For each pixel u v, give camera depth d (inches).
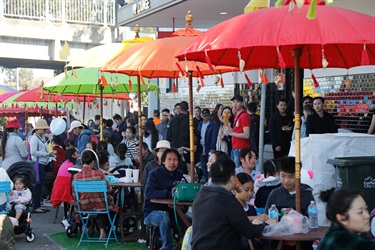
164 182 347.3
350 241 174.6
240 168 335.6
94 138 559.8
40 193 531.2
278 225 233.3
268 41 211.0
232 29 223.9
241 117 467.2
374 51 264.8
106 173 432.8
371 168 270.2
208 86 785.6
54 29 1026.7
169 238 337.4
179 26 858.8
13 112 914.7
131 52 343.6
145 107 1066.7
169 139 573.6
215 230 223.0
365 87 496.7
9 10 993.5
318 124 431.8
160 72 403.9
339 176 272.2
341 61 300.4
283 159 260.8
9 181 394.6
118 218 412.8
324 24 211.6
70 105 852.6
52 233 437.1
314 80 306.7
